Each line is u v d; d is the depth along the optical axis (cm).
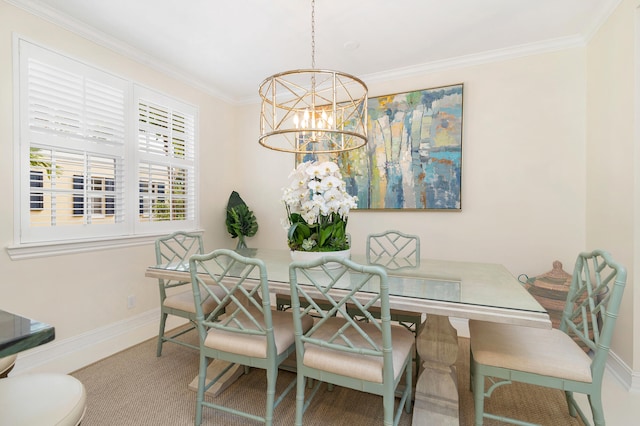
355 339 149
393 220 317
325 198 186
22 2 206
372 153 321
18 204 207
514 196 274
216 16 225
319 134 229
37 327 68
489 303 128
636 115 190
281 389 192
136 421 162
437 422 148
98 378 202
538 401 178
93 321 250
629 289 194
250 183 397
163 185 311
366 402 179
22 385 97
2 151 200
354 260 227
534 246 269
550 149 263
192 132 342
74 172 238
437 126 296
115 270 266
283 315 181
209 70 316
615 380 200
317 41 258
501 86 277
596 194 237
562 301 225
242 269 194
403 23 233
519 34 249
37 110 215
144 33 248
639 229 189
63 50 228
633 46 191
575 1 209
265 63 300
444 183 294
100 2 210
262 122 193
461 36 251
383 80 320
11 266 204
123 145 271
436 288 151
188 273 186
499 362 134
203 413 169
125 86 271
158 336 244
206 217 362
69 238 233
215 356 156
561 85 260
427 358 157
